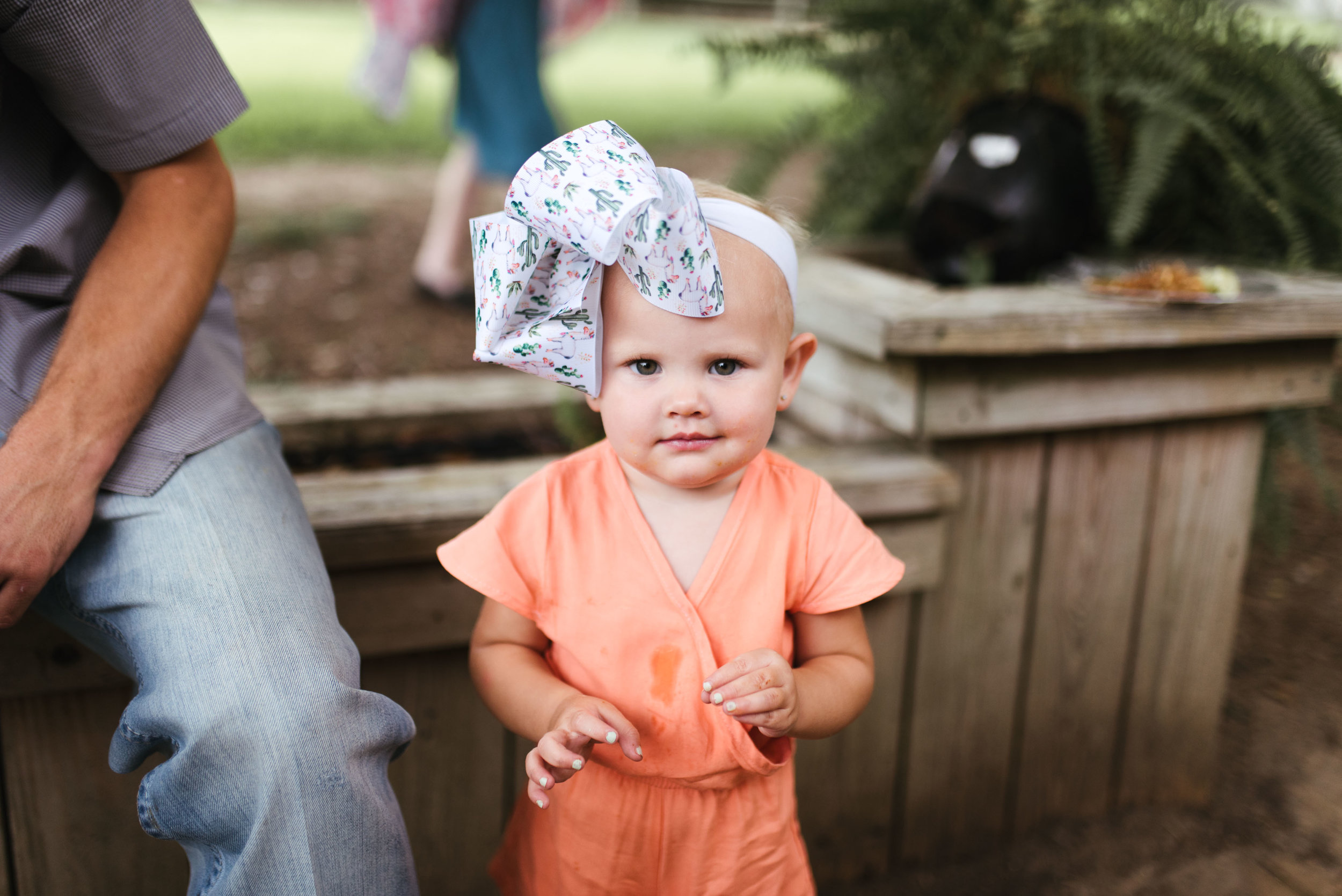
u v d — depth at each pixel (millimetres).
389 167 5930
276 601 975
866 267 1905
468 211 3416
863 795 1609
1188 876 1646
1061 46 1931
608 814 1031
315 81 9750
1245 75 1810
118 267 1054
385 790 942
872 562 1035
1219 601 1749
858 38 2125
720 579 1000
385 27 3389
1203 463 1675
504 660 1029
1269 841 1722
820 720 987
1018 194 1833
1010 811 1721
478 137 3336
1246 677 2119
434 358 2973
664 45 16203
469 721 1394
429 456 2092
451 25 3275
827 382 1674
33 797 1229
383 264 3887
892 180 2225
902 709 1596
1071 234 1895
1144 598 1699
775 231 949
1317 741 1938
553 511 1024
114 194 1179
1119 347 1482
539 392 2182
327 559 1245
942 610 1572
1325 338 1650
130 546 1008
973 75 2012
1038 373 1496
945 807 1670
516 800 1392
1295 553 2562
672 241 842
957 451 1517
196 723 893
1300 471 2938
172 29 1078
